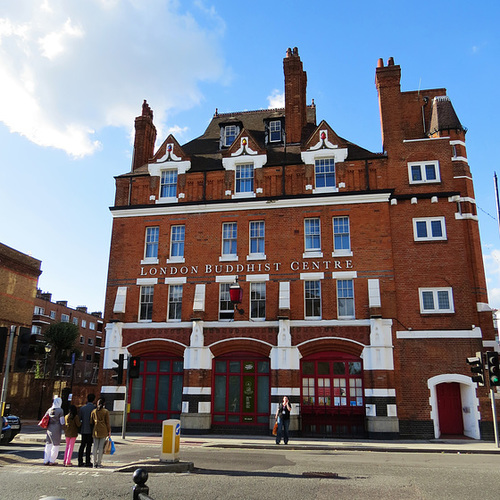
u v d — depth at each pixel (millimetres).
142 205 28797
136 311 27422
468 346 23969
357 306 25062
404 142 27344
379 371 23609
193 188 28844
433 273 25250
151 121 33562
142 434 24219
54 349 58875
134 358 21500
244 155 28500
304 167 27688
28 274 37344
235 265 26969
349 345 24516
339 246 26344
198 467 13484
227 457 15828
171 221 28500
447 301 24812
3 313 34281
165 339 26562
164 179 29594
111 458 15266
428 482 11250
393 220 26281
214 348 25797
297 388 24297
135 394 26500
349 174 27234
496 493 10047
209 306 26641
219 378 25719
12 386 35469
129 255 28406
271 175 27984
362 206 26438
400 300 25078
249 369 25516
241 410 25062
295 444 20047
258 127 33281
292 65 31312
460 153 26938
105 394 26266
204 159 30469
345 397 24219
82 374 73125
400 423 23359
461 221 25859
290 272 26234
